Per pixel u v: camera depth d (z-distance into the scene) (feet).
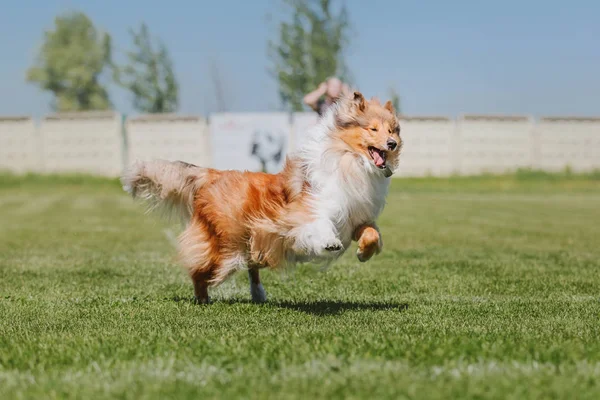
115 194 97.96
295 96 132.98
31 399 12.06
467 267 32.73
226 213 21.24
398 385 12.42
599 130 123.95
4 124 112.37
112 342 16.24
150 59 139.74
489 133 120.88
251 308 21.63
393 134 20.36
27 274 30.42
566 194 102.12
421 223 58.23
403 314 20.70
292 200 20.47
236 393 12.16
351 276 29.81
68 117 112.98
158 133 113.19
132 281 28.40
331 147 20.21
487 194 101.55
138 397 12.07
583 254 38.34
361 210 20.45
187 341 16.19
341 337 16.33
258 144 111.14
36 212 68.23
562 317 20.27
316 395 12.00
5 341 16.75
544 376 13.00
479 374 13.17
